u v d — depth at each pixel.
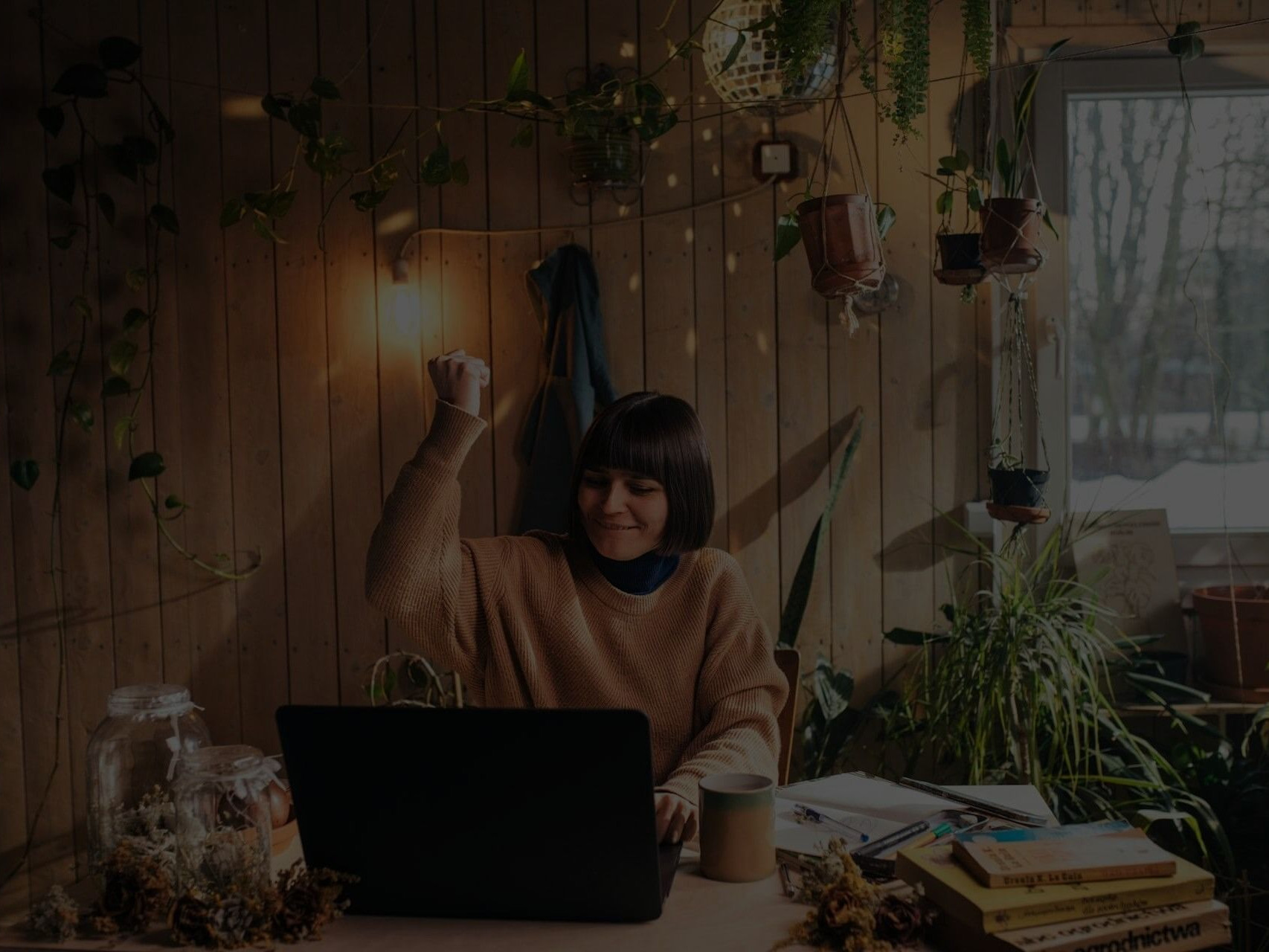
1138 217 2.78
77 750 2.77
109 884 1.21
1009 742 2.32
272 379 2.74
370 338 2.73
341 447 2.75
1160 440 2.79
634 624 1.64
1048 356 2.73
